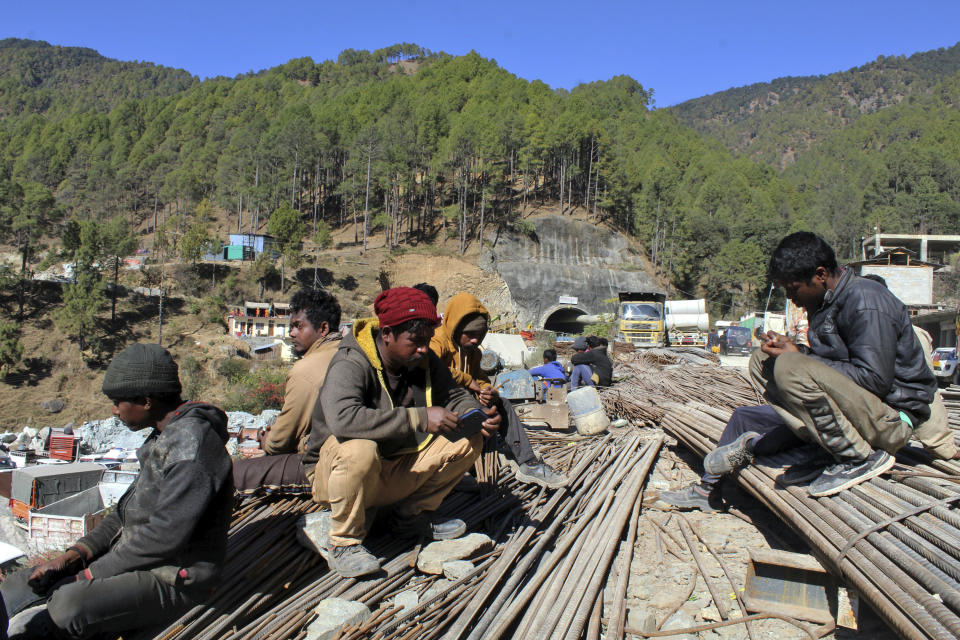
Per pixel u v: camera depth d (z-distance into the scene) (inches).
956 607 82.4
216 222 4552.2
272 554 124.6
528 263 3467.0
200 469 95.7
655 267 3782.0
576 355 368.2
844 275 134.0
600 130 4269.2
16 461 772.6
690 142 6358.3
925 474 129.4
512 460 205.0
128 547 93.8
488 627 103.0
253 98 7303.2
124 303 2610.7
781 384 131.8
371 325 125.9
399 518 137.9
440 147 4281.5
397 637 101.3
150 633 100.7
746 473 163.3
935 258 3157.0
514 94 5831.7
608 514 161.3
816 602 119.9
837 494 132.2
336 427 114.5
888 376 127.4
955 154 6146.7
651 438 273.6
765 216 4448.8
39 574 100.0
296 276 3174.2
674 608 122.8
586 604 109.8
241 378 1934.1
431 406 130.3
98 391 2154.3
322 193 4638.3
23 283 2568.9
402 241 3801.7
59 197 5620.1
